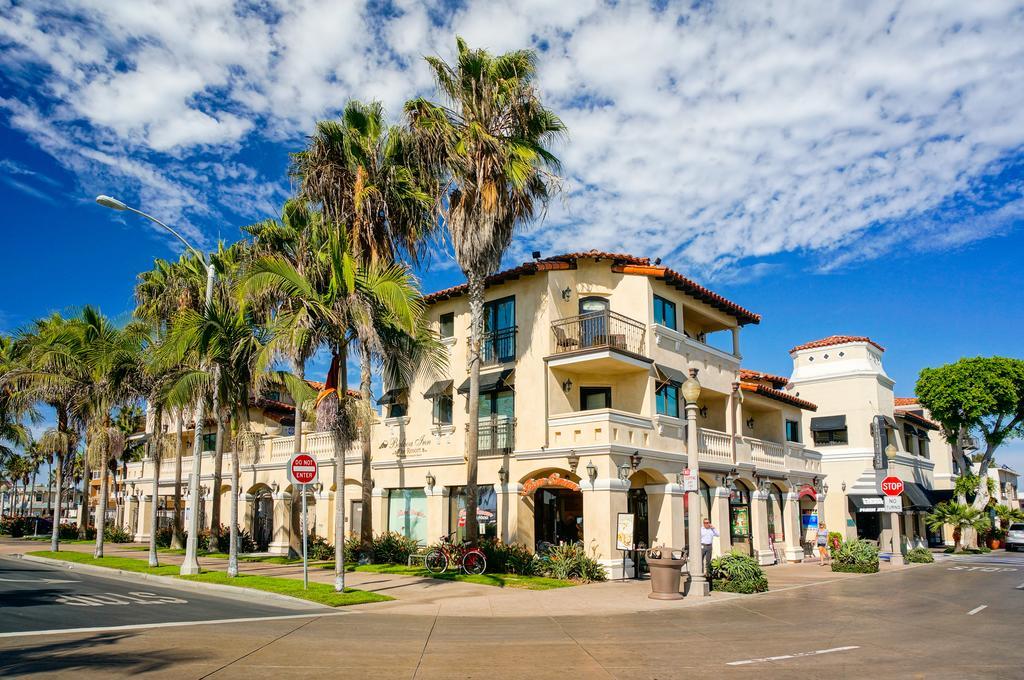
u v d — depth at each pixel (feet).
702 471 83.56
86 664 29.04
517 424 80.94
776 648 35.68
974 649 35.83
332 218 80.02
